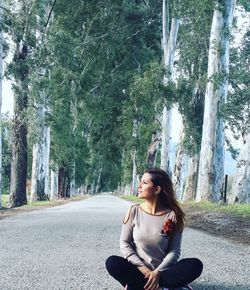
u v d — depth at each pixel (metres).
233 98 21.48
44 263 7.82
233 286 6.24
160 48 40.88
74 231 13.13
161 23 39.62
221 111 21.55
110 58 40.38
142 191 4.82
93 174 75.69
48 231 13.11
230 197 23.02
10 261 8.01
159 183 4.80
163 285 4.62
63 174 45.84
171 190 4.82
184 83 30.86
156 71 31.20
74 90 40.81
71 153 42.59
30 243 10.45
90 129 50.81
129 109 40.75
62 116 37.84
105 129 49.66
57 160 41.50
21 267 7.43
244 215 16.08
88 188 82.81
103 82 42.38
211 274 7.00
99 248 9.70
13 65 22.30
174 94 30.70
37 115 26.52
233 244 10.62
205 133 23.42
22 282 6.35
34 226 14.68
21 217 18.83
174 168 33.16
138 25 39.22
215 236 12.39
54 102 35.59
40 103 24.66
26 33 22.16
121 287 6.12
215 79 22.55
